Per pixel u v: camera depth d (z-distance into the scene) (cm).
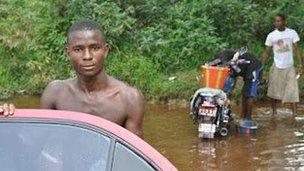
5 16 1333
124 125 335
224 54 899
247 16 1290
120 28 1237
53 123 259
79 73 325
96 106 330
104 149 255
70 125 258
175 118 987
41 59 1239
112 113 330
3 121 258
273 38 1009
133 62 1207
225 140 854
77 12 1266
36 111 262
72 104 334
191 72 1195
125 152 254
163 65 1223
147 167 254
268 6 1362
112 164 252
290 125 945
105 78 333
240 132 893
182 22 1266
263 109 1057
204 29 1256
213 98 845
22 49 1257
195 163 752
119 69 1199
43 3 1320
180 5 1334
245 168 732
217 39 1235
